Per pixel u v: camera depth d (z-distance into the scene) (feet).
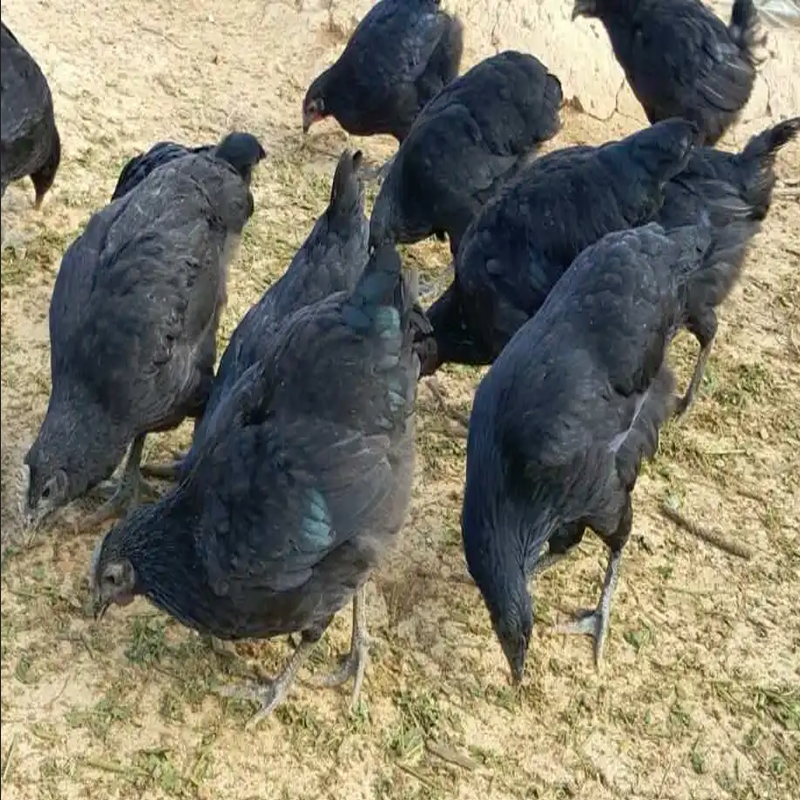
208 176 3.84
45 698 3.28
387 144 5.80
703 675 3.57
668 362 4.13
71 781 3.11
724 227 4.08
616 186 3.99
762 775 3.34
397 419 3.13
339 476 3.01
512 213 4.05
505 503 3.23
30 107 4.28
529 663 3.54
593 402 3.26
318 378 3.05
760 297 5.00
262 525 2.97
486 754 3.30
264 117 5.69
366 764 3.25
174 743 3.24
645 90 5.08
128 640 3.46
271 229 5.02
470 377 4.55
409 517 3.93
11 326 4.32
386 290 3.07
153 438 4.16
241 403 3.18
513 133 4.53
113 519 3.82
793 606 3.80
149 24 6.11
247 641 3.53
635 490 4.12
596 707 3.46
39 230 4.75
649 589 3.80
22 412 4.03
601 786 3.27
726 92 4.90
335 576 3.14
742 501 4.13
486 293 4.03
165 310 3.53
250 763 3.22
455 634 3.61
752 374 4.63
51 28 5.87
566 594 3.77
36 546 3.67
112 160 5.17
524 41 6.04
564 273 3.68
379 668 3.49
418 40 5.27
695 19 4.92
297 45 6.18
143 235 3.61
